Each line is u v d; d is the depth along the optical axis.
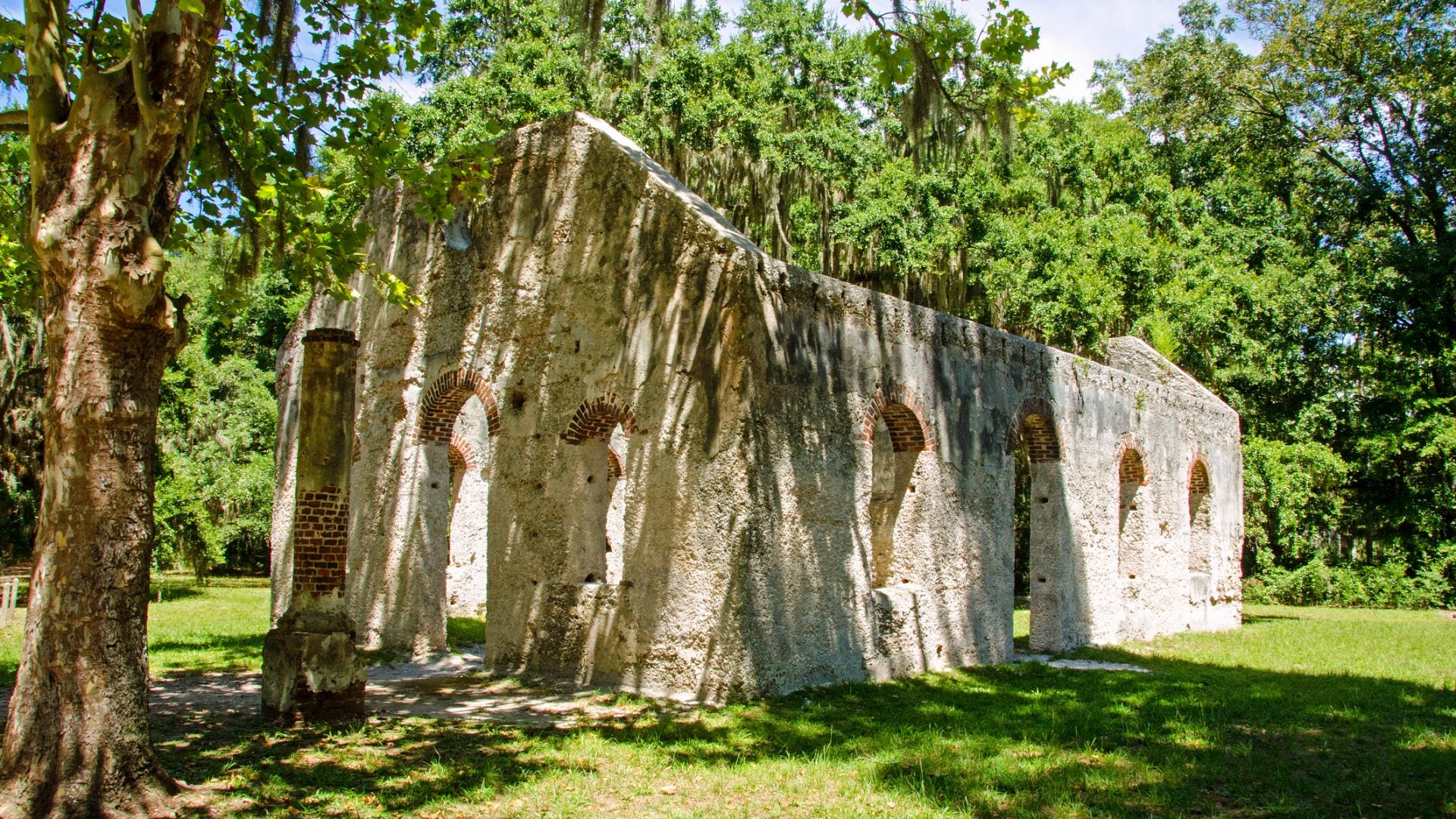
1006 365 13.88
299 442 8.82
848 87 24.95
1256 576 30.59
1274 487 22.91
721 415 9.91
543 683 10.58
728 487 9.76
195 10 5.98
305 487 8.70
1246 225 30.94
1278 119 30.80
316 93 10.30
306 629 8.52
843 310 11.18
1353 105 29.19
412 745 7.75
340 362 8.84
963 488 12.85
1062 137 28.08
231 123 10.01
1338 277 29.11
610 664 10.40
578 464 11.05
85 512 5.84
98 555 5.84
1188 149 32.22
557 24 21.34
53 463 5.87
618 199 11.14
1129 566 17.16
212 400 28.47
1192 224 29.45
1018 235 23.81
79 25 9.34
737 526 9.66
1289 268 29.25
